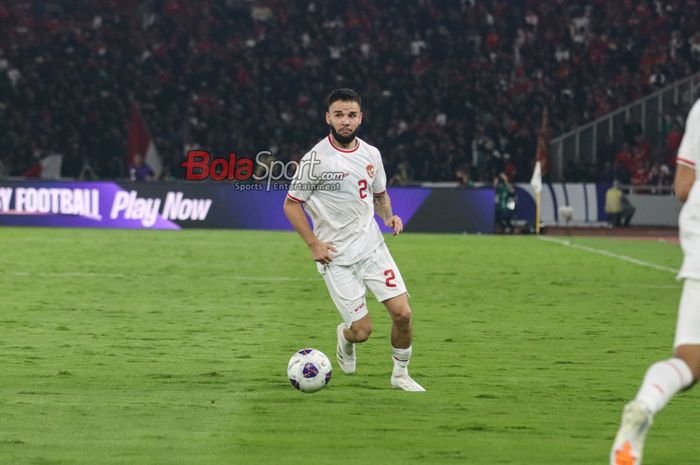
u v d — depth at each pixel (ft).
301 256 219.61
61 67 412.16
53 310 133.90
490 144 359.25
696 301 50.49
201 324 122.52
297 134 377.30
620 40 413.59
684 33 416.87
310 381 79.41
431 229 309.83
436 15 430.20
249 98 393.91
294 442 64.08
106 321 124.36
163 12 450.30
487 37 419.74
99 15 446.19
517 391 83.30
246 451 61.52
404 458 60.08
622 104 388.78
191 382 85.51
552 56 406.82
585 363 98.48
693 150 53.06
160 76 409.69
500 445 63.82
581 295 158.51
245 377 88.02
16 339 109.29
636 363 98.63
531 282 176.65
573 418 72.69
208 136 376.89
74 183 304.71
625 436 45.88
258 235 281.95
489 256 229.86
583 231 334.03
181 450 61.62
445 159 362.74
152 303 142.20
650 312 139.23
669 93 371.56
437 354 103.04
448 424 70.08
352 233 79.61
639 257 231.71
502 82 401.08
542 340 113.50
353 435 66.28
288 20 436.76
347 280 80.18
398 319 80.02
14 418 70.69
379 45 419.95
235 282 170.19
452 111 386.52
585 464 59.00
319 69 404.98
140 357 98.63
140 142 356.79
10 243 245.04
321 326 121.70
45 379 86.48
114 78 409.28
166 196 304.71
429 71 398.83
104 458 59.41
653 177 352.49
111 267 192.54
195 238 268.62
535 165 347.77
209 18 440.04
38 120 388.37
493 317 132.67
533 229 325.83
